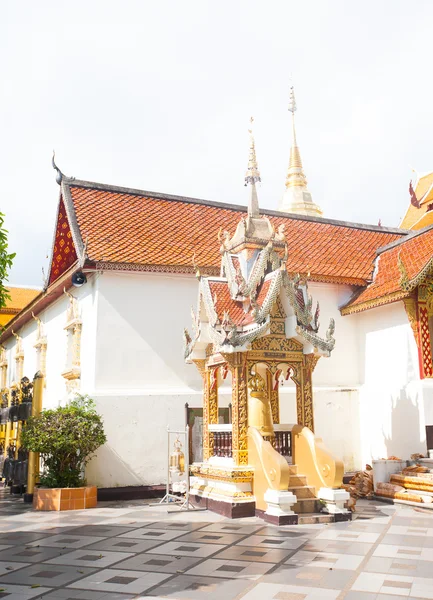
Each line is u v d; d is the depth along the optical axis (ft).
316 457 36.81
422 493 40.96
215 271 53.67
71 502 41.34
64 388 59.82
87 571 23.77
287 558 25.39
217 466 39.29
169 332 52.01
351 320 59.06
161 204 61.87
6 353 97.09
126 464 47.09
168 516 37.14
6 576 23.22
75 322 54.54
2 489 58.23
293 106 134.51
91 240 51.98
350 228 70.03
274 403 44.45
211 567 24.04
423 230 58.95
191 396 50.34
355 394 55.57
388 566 23.89
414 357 50.34
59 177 59.52
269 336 38.96
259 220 42.55
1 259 39.09
